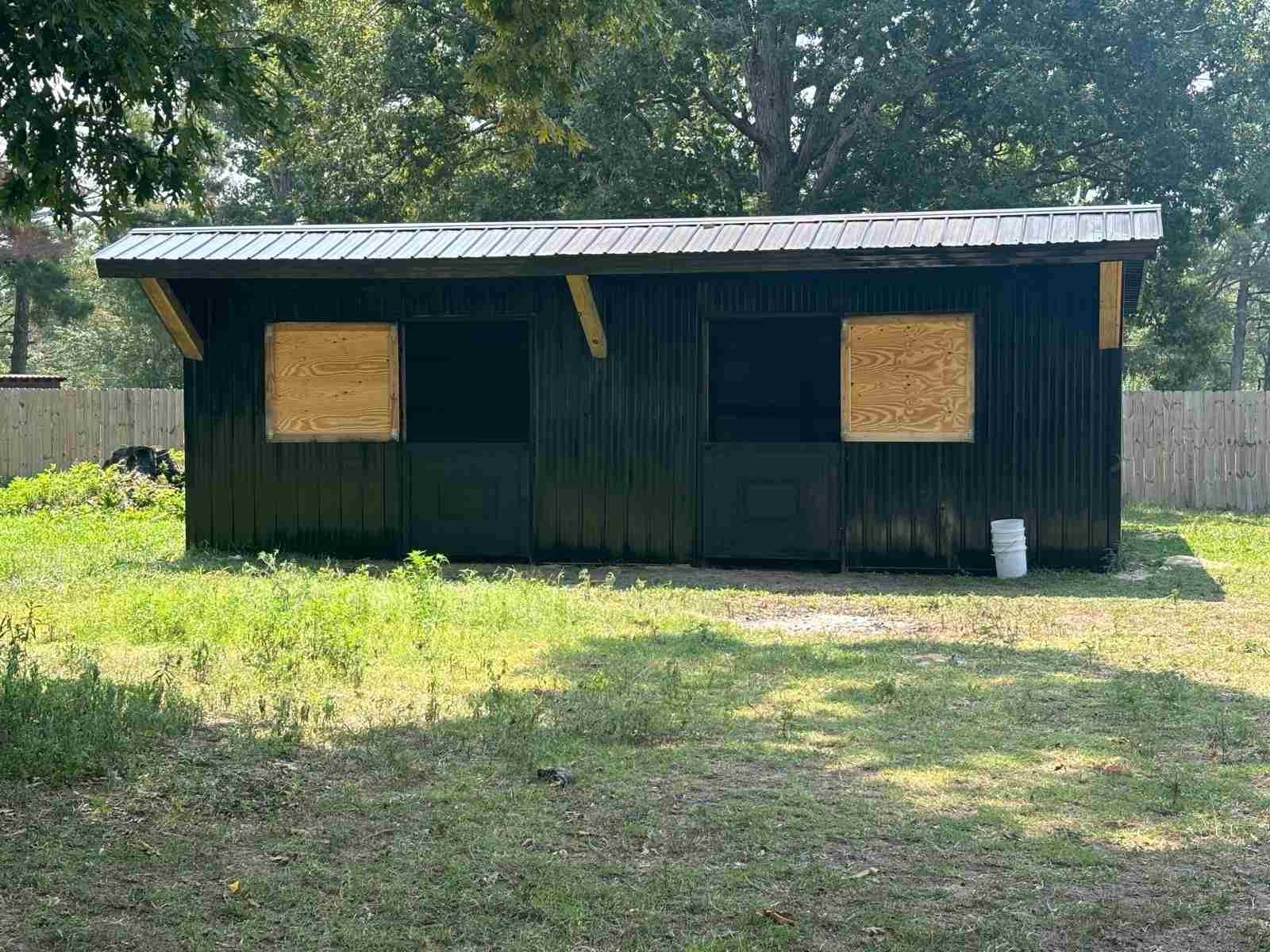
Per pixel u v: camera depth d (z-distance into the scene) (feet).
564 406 47.19
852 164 101.45
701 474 46.39
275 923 14.34
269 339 48.29
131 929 14.07
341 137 98.53
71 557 45.42
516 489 47.55
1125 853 16.66
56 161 24.71
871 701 24.73
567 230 47.24
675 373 46.42
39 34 23.17
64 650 28.68
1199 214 98.43
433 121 98.99
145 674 26.04
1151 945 13.99
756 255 42.78
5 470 81.76
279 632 29.55
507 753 20.70
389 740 21.26
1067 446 44.06
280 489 48.49
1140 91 92.89
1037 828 17.52
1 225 129.39
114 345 183.93
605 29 41.37
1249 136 98.68
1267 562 47.52
